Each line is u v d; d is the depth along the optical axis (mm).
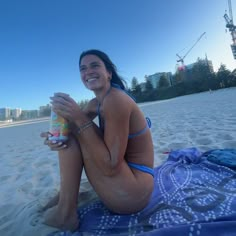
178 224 767
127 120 810
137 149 892
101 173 833
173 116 4809
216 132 2438
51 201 1086
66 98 825
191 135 2492
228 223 706
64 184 853
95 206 994
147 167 897
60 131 818
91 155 815
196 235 692
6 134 7219
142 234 726
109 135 794
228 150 1494
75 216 884
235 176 1143
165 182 1131
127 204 846
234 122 2904
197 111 5129
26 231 919
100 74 893
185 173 1226
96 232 824
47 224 920
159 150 2029
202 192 983
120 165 813
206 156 1471
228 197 908
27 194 1367
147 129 917
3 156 2834
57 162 2078
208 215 798
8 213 1135
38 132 6367
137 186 840
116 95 815
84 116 819
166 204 924
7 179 1736
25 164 2180
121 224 840
